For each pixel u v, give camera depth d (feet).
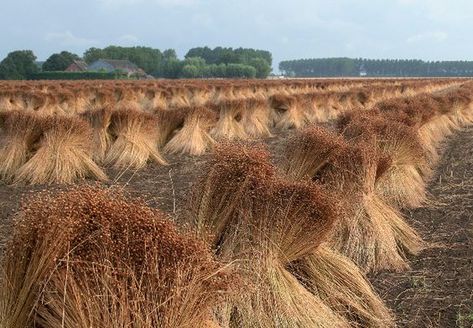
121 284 9.61
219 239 15.08
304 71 601.21
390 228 20.42
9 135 31.32
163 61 377.30
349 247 19.20
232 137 46.47
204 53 442.91
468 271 18.86
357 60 604.08
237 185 15.19
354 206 19.61
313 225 14.65
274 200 14.71
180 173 33.14
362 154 20.25
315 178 20.43
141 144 35.68
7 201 26.04
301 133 21.09
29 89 71.41
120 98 69.21
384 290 17.63
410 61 596.70
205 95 80.07
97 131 35.96
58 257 10.07
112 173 33.09
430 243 21.83
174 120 41.39
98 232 10.21
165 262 10.11
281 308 13.73
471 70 588.50
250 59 391.45
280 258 14.66
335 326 14.23
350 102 77.30
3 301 10.27
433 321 15.67
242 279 12.90
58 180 29.81
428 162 37.73
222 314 13.17
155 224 10.59
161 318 9.70
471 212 25.84
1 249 18.21
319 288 15.52
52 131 30.48
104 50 366.63
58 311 9.92
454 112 65.36
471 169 36.70
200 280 10.54
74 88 73.67
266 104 59.11
